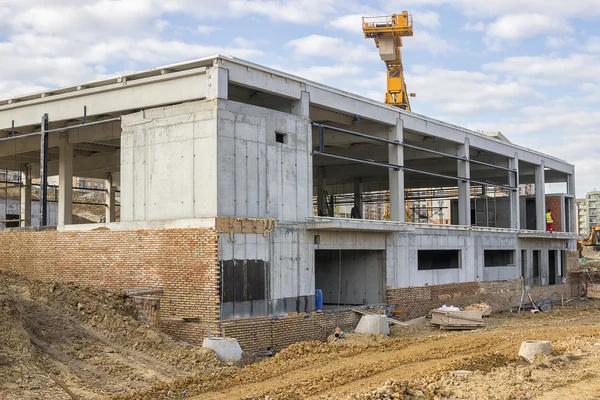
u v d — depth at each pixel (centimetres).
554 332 2683
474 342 2378
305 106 2731
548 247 4947
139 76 2603
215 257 2242
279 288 2502
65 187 3183
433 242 3488
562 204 5416
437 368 1794
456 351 2169
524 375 1623
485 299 3931
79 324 1942
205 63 2409
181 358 1886
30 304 1966
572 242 5431
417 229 3328
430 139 3809
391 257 3134
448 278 3606
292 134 2648
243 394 1549
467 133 3925
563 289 5094
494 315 3856
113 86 2645
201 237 2277
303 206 2673
